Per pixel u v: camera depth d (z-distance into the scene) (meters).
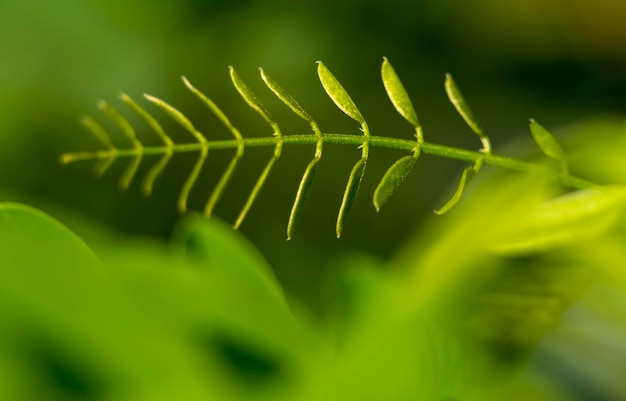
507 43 1.04
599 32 0.97
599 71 1.00
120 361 0.24
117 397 0.24
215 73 1.04
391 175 0.27
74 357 0.24
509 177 0.27
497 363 0.26
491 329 0.26
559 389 0.30
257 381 0.24
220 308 0.24
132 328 0.24
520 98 1.04
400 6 1.06
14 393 0.24
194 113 1.03
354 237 0.91
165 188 0.96
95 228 0.28
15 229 0.24
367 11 1.06
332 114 1.02
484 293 0.26
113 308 0.24
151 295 0.24
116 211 0.95
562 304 0.27
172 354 0.24
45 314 0.24
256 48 1.06
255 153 0.98
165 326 0.24
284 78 1.04
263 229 0.96
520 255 0.27
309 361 0.24
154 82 1.04
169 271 0.25
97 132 0.27
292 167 0.98
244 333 0.24
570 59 1.01
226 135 1.01
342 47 1.06
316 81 1.04
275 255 0.83
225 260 0.27
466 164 0.95
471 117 0.27
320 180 0.97
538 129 0.28
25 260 0.24
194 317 0.24
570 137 0.29
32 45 1.02
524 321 0.26
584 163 0.28
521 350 0.27
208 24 1.05
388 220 0.91
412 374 0.24
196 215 0.27
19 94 1.00
